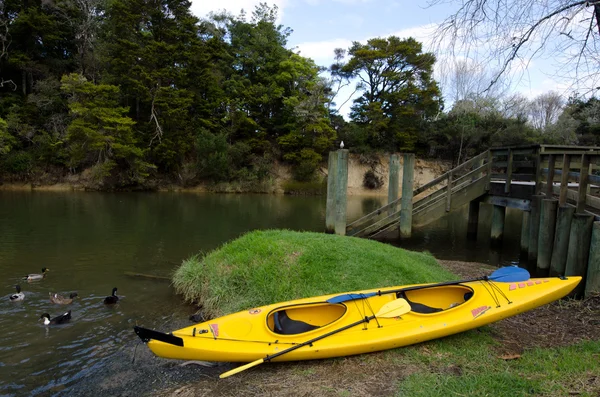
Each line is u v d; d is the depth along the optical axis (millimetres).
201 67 35094
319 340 4441
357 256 7203
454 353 4559
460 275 8469
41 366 4914
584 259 6816
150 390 4305
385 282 6457
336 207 12383
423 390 3658
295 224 17922
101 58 30984
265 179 36062
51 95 30641
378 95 41406
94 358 5117
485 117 35750
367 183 39375
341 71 41375
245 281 6664
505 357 4414
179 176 33438
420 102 38844
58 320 6223
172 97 31406
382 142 40531
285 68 38688
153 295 7582
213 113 37312
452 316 4746
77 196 26328
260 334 4535
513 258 11680
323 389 3934
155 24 33344
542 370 3967
